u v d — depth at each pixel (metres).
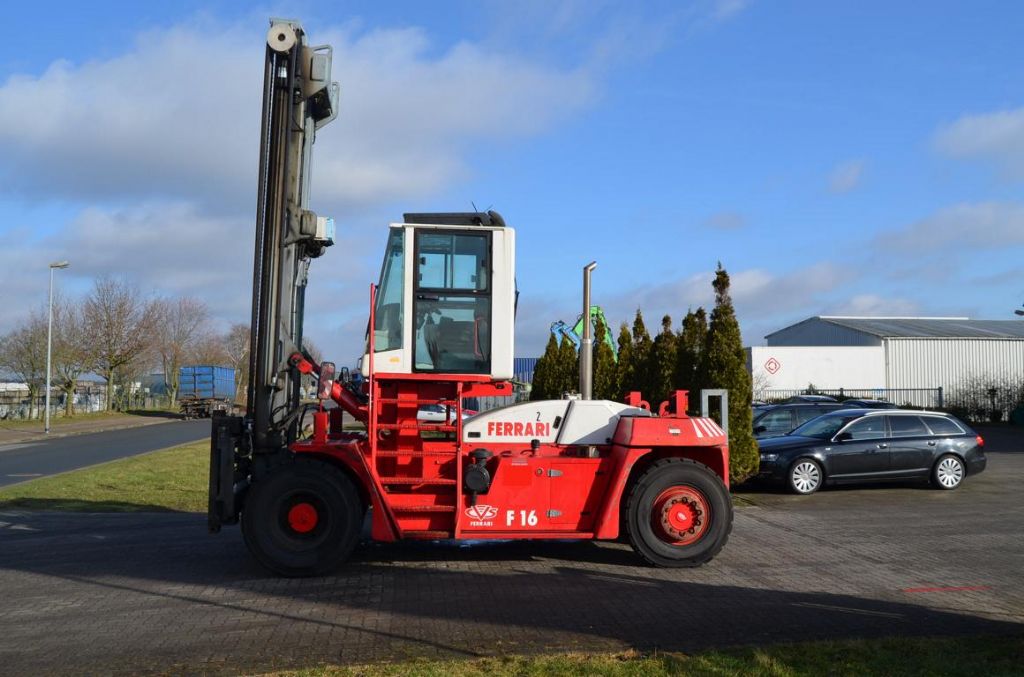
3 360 49.91
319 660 5.80
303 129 9.32
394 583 8.16
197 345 74.81
